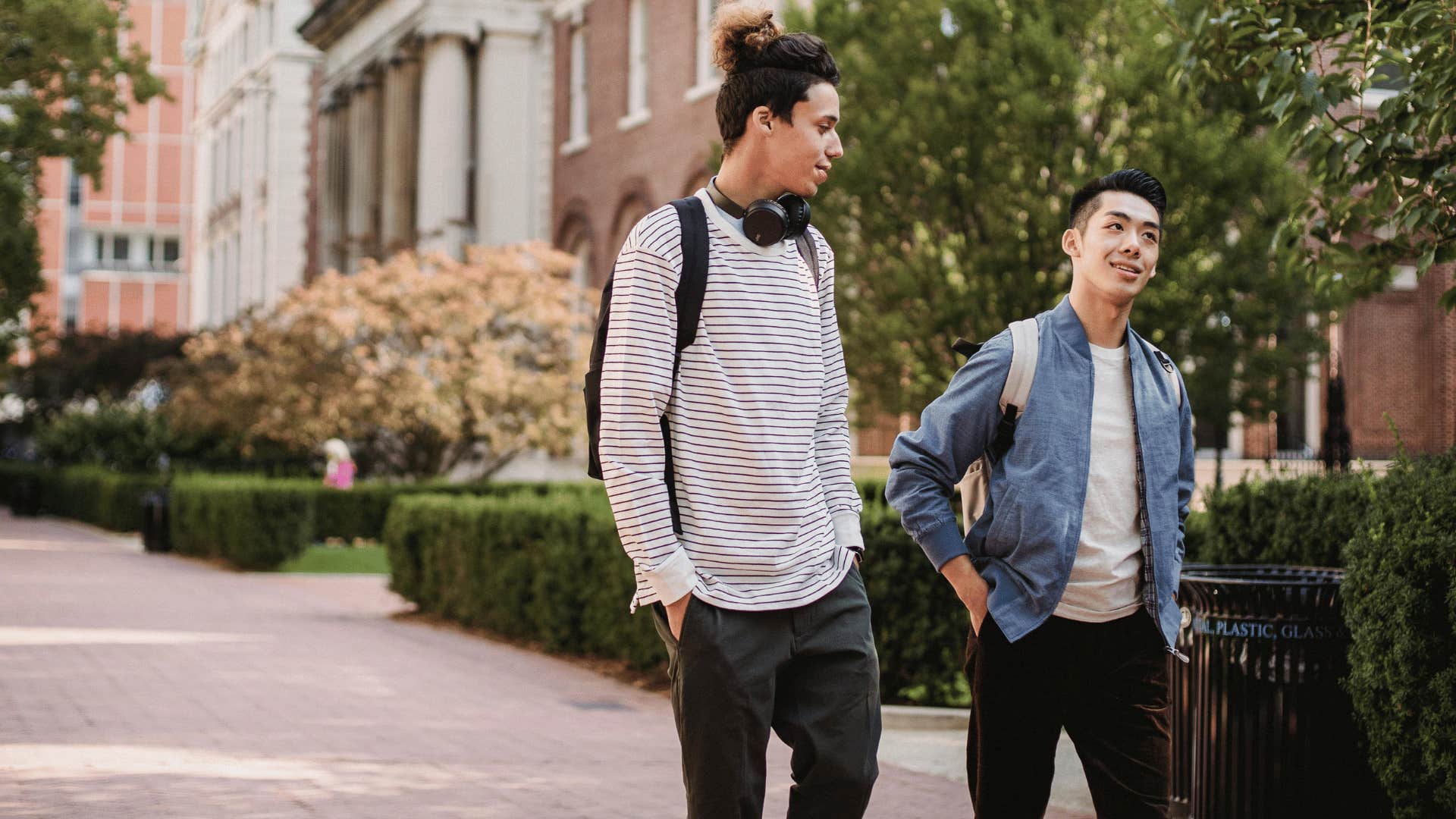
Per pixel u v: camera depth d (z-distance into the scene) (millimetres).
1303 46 6051
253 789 6156
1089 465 3590
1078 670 3602
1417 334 15609
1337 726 4930
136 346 44469
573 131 29859
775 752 7332
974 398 3635
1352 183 6066
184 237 78125
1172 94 11656
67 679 9484
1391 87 10547
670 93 25266
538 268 24922
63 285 76375
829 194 13133
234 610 14578
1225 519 6641
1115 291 3635
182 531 23328
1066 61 11922
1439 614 4461
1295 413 15672
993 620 3602
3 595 15586
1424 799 4578
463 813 5773
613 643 10352
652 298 3207
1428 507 4543
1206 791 5074
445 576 13539
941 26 12688
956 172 12453
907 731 7980
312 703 8680
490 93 31719
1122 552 3600
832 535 3391
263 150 48812
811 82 3311
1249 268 11992
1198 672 5113
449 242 32125
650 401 3176
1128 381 3680
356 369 23234
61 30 23500
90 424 40031
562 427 23406
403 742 7438
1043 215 11977
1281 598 4934
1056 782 6477
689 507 3229
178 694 8914
